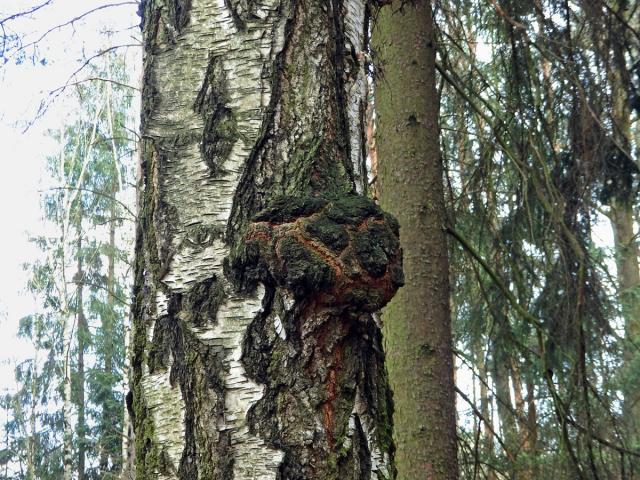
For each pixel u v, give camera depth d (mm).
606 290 5270
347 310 1385
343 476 1343
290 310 1385
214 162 1506
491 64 5457
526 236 5285
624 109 5371
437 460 4309
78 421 15352
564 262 4750
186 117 1554
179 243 1482
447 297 4547
